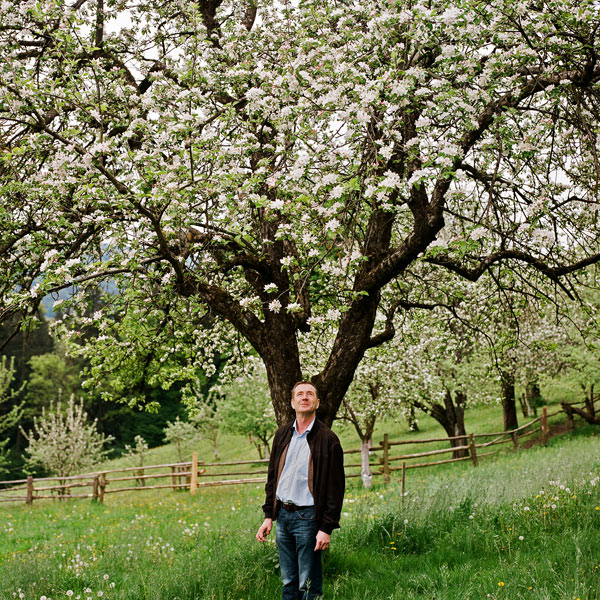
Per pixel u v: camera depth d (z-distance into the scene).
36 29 6.74
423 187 5.92
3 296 6.94
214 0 8.23
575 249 8.54
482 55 6.01
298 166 5.48
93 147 5.82
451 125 5.55
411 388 17.23
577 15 5.56
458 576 4.79
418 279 9.33
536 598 3.88
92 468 26.02
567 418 22.41
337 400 6.36
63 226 6.48
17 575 6.02
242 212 6.37
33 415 55.38
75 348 8.16
